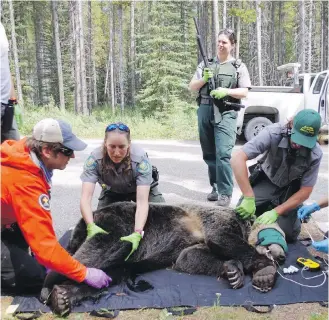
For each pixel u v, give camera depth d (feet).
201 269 11.23
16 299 9.85
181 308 9.43
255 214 13.53
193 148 36.55
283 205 12.21
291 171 12.25
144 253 11.28
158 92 73.56
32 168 9.02
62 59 109.91
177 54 77.00
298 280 10.75
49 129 8.98
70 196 20.08
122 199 12.53
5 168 9.01
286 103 37.01
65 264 9.18
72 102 107.65
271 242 11.63
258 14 84.38
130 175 11.53
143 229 11.40
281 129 12.10
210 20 105.81
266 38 112.68
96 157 11.67
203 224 11.63
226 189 16.40
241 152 12.01
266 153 13.00
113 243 10.78
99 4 121.19
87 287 9.73
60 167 9.37
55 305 9.21
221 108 16.12
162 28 77.15
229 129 16.15
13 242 10.89
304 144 11.30
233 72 16.49
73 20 94.38
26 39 107.04
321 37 107.76
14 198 8.97
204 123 17.04
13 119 13.75
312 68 114.11
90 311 9.36
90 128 52.47
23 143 9.23
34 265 10.27
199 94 17.21
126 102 117.08
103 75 131.54
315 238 13.99
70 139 9.16
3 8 90.22
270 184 13.26
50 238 9.09
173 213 11.84
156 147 37.09
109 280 10.16
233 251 11.03
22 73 106.22
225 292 10.17
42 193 9.15
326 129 34.94
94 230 10.69
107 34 126.82
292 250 12.66
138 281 10.80
